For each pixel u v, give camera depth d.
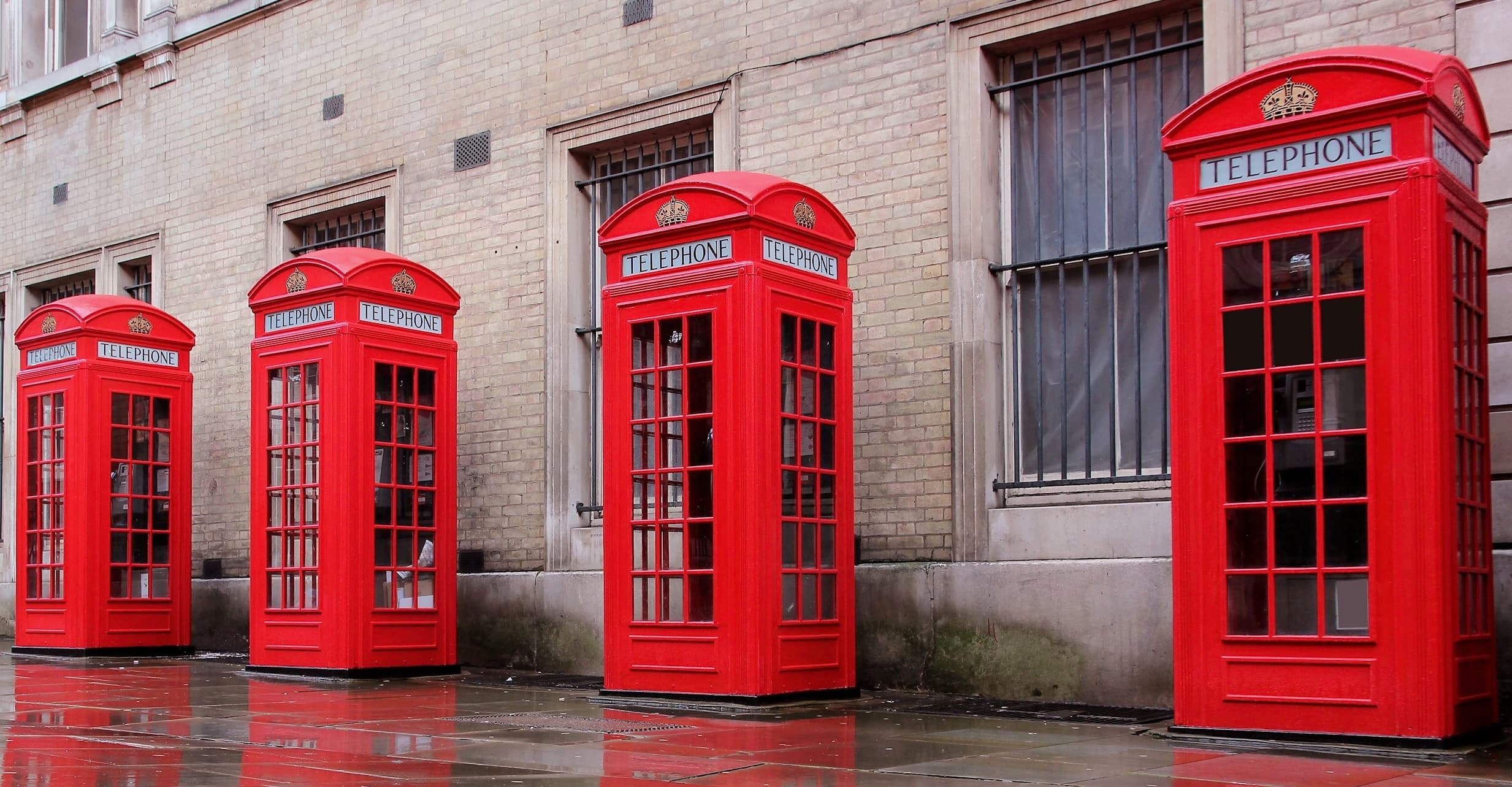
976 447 9.70
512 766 6.17
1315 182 6.90
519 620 12.02
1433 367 6.58
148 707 8.84
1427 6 8.20
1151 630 8.76
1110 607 8.94
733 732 7.42
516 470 12.35
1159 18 9.42
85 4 17.25
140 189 16.08
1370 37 8.40
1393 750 6.50
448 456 11.69
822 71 10.66
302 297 11.38
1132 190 9.56
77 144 16.89
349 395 11.03
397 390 11.38
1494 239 7.84
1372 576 6.65
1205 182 7.25
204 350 15.17
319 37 14.26
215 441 14.96
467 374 12.77
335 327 11.10
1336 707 6.71
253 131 14.87
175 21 15.71
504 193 12.64
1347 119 6.84
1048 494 9.65
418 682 10.84
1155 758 6.43
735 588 8.60
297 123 14.43
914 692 9.66
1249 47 8.83
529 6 12.56
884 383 10.16
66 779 5.73
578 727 7.68
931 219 10.04
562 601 11.77
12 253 17.67
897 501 10.02
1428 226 6.60
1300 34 8.65
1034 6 9.68
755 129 10.99
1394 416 6.64
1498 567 7.60
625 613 9.12
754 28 11.07
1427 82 6.62
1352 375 6.78
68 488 13.55
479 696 9.60
